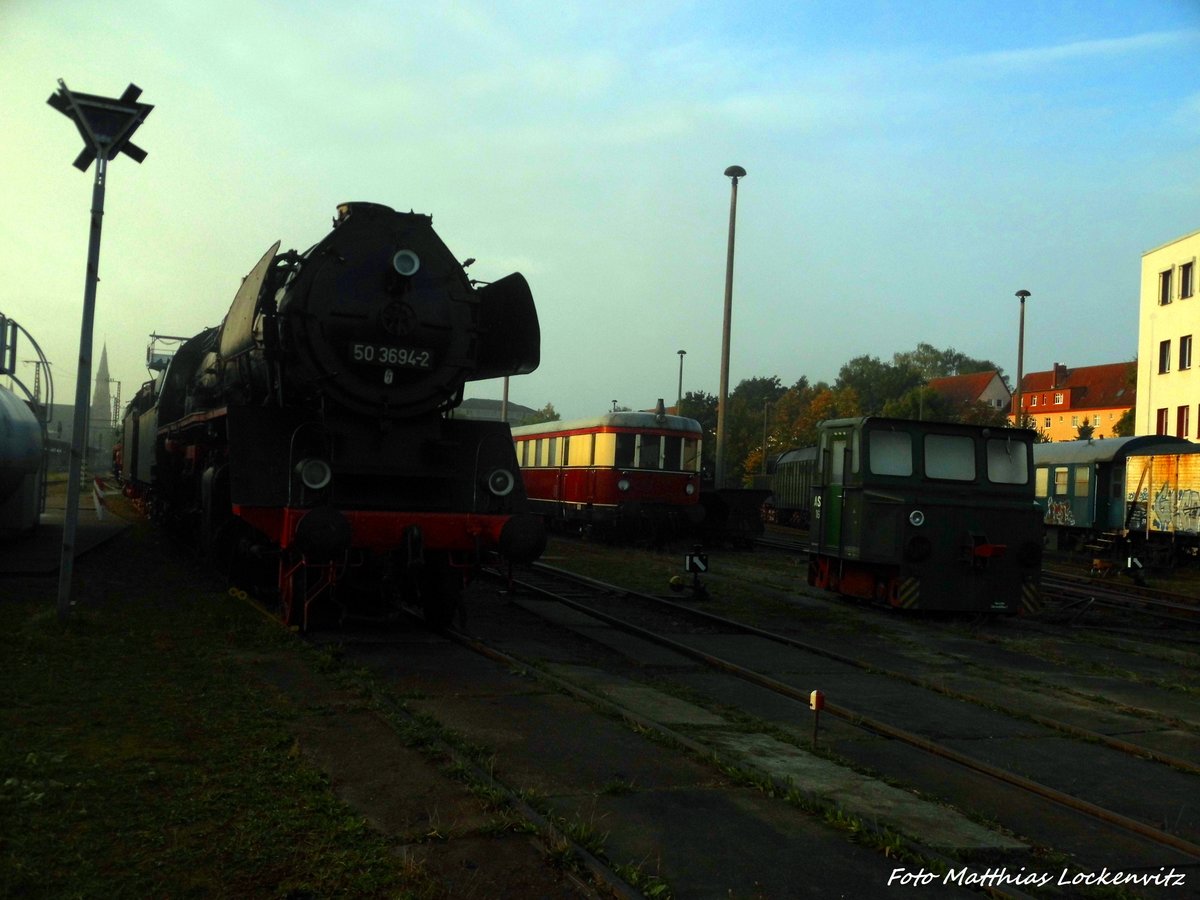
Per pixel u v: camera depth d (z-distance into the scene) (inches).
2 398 615.2
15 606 410.3
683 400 3002.0
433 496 416.8
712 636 449.4
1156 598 722.2
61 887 155.0
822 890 171.0
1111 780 253.0
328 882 161.3
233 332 460.8
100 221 380.2
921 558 519.8
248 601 442.6
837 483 582.6
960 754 263.1
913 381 3767.2
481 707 282.2
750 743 265.0
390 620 425.1
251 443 388.2
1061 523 1208.8
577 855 175.3
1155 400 1610.5
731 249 1132.5
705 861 179.9
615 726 269.1
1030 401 3954.2
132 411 1061.1
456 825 187.9
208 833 179.0
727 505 1015.0
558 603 526.6
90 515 977.5
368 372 397.1
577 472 1038.4
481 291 468.8
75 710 252.7
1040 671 402.3
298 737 242.4
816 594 623.5
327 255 395.9
